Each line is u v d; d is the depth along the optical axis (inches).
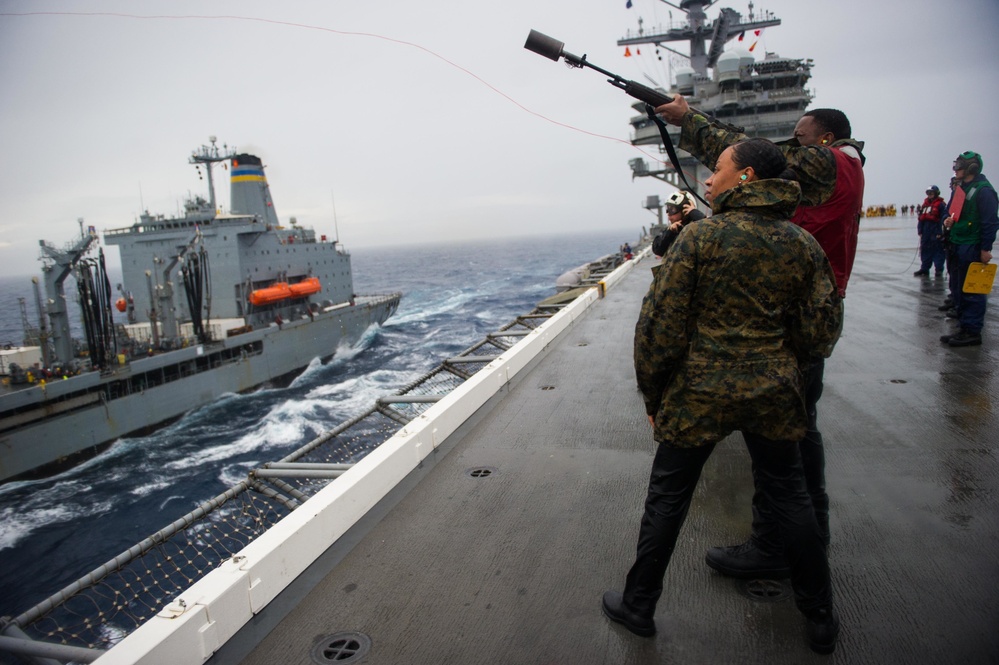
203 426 946.7
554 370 284.5
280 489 152.6
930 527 127.0
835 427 187.3
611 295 548.4
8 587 527.2
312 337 1306.6
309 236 1503.4
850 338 307.4
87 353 1047.0
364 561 127.0
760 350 84.8
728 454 171.3
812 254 85.6
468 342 1497.3
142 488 724.7
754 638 97.3
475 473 170.2
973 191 264.4
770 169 87.1
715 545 125.0
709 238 84.2
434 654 97.3
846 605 103.9
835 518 133.3
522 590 113.6
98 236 908.6
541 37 129.7
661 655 94.3
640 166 1357.0
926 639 94.2
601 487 156.7
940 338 297.6
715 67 1143.0
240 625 106.3
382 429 200.7
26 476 783.7
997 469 151.9
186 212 1327.5
